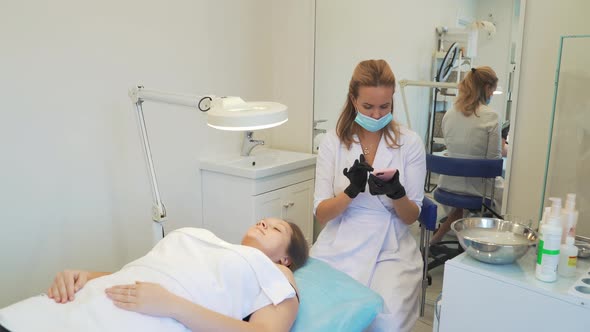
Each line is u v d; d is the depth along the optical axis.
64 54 1.71
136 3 1.92
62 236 1.80
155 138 2.08
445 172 2.00
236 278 1.12
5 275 1.66
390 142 1.60
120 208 1.99
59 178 1.76
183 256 1.21
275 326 1.06
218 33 2.30
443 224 2.02
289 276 1.24
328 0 2.37
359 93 1.51
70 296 1.08
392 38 2.14
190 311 1.00
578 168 1.39
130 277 1.10
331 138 1.69
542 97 1.71
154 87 2.04
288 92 2.62
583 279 1.08
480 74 1.84
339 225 1.65
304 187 2.39
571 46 1.36
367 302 1.24
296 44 2.54
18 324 0.98
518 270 1.13
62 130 1.75
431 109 2.03
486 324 1.14
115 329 0.96
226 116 1.10
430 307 2.02
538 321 1.05
